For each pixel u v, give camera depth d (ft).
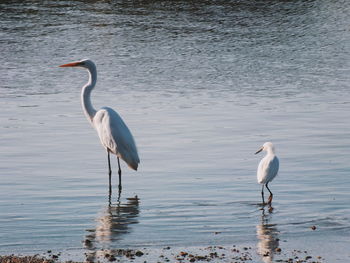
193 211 43.09
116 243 37.06
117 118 50.14
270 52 111.14
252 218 41.63
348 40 120.47
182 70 98.78
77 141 62.54
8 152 58.23
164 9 144.05
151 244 36.88
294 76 95.55
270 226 40.01
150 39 119.03
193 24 130.82
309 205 44.24
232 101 81.05
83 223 40.70
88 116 53.93
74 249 35.99
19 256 34.68
